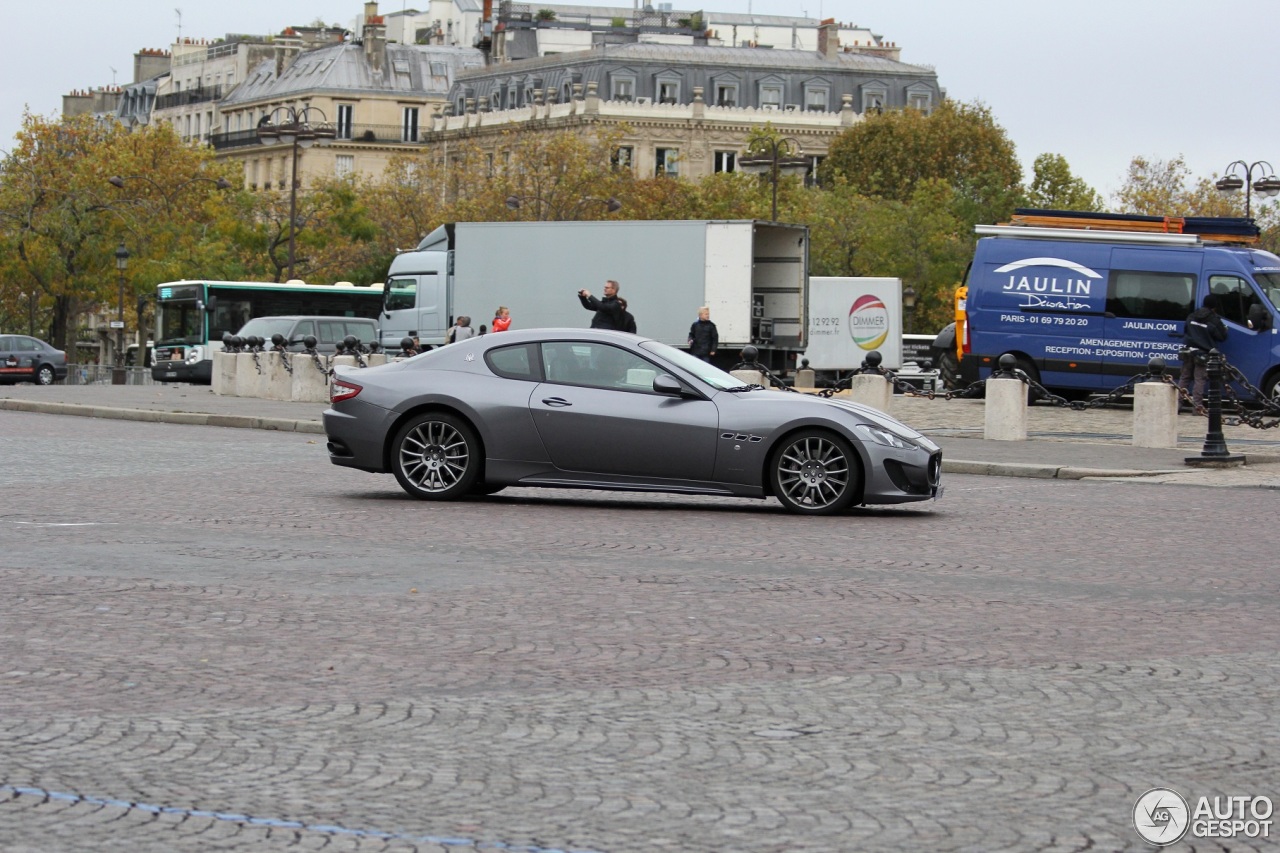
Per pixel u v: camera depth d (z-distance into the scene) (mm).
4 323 105312
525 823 6254
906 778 6957
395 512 16438
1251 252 35719
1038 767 7164
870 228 95188
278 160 141000
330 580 11977
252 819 6246
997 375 27672
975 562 13625
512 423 17172
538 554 13625
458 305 46719
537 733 7613
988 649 9836
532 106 125875
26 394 39188
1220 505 18531
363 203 97062
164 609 10633
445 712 7992
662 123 122938
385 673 8859
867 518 16812
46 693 8242
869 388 29641
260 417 30531
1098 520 16891
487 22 146125
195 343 62469
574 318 45219
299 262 95750
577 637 9969
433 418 17438
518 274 45844
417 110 140500
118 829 6105
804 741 7547
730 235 43375
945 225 96750
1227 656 9758
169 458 22453
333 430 17703
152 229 83750
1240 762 7316
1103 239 36438
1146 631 10547
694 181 123688
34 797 6480
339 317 56375
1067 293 36562
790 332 45312
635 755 7258
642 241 44250
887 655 9586
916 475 16719
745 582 12273
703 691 8547
